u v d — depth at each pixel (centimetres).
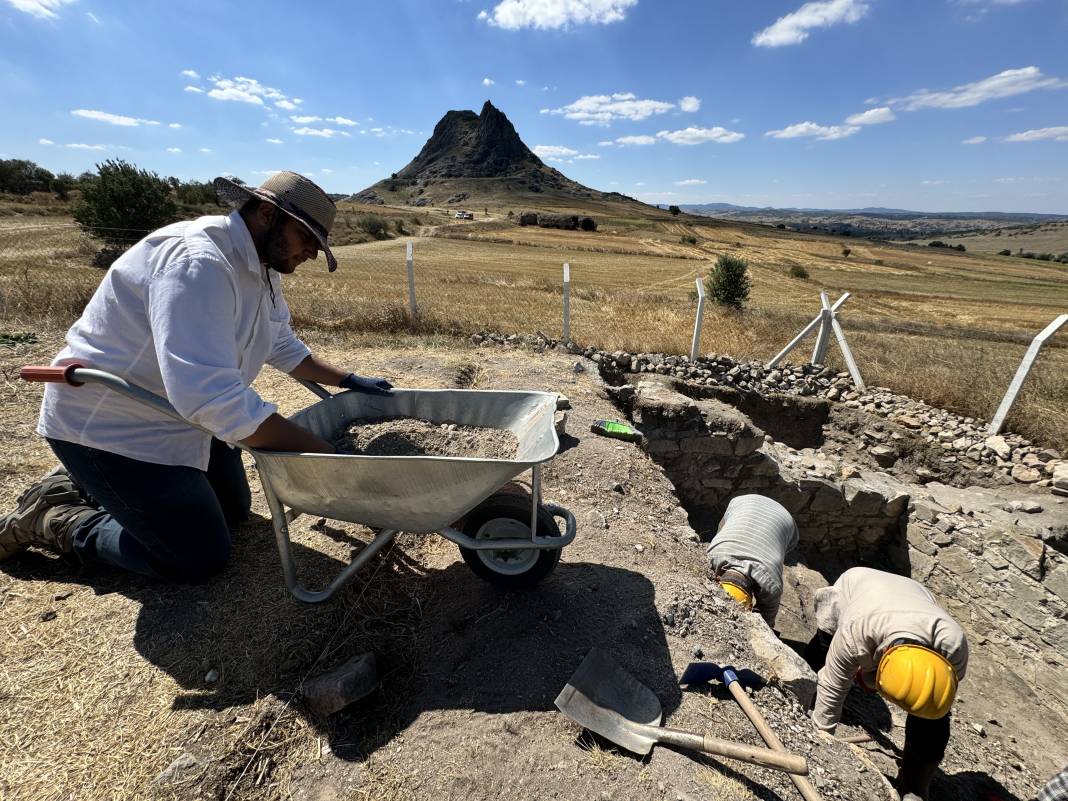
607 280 3102
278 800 177
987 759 393
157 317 185
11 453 368
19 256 1773
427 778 185
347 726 204
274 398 516
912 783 250
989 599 511
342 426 287
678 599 281
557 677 228
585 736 205
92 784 171
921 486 649
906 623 249
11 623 229
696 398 781
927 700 226
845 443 763
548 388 637
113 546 241
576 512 371
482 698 217
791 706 244
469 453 271
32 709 193
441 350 773
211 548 247
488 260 3866
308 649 227
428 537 313
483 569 256
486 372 688
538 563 254
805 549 646
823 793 203
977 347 1212
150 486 221
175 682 207
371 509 225
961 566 538
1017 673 479
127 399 210
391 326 888
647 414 638
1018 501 576
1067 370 945
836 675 276
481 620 252
